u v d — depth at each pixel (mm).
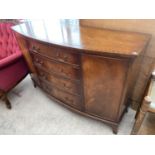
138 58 1046
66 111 1746
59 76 1372
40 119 1674
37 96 2014
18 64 1733
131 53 872
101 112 1354
